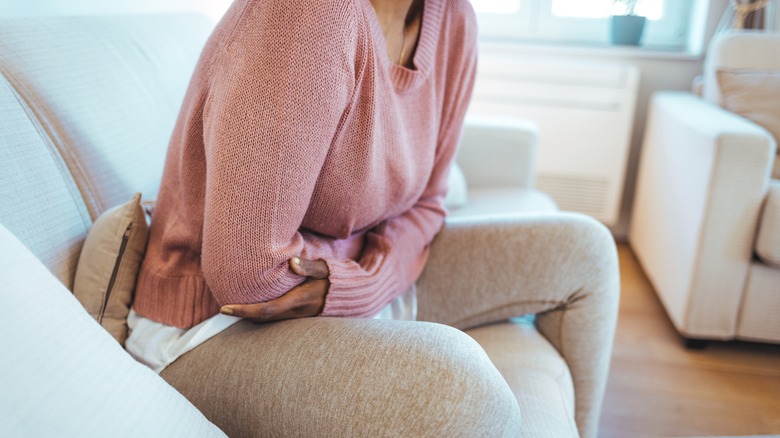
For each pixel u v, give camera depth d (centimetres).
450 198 142
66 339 42
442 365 53
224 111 57
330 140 63
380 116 73
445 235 97
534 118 224
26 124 71
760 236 146
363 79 66
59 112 76
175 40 113
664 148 189
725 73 180
